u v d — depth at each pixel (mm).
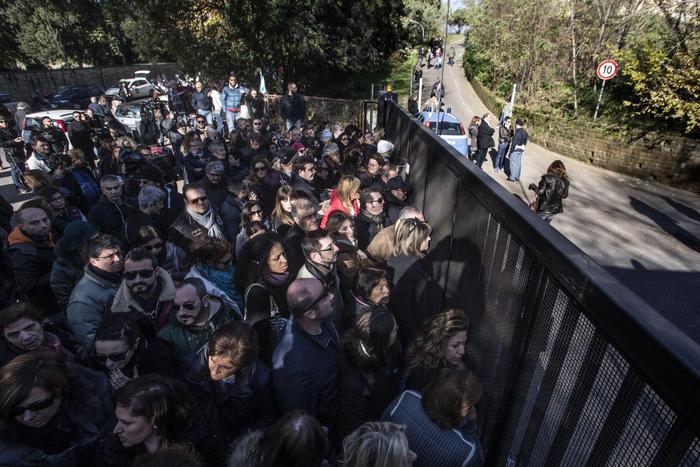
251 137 7281
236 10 16609
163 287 2883
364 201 4262
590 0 15914
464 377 1744
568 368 1224
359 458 1487
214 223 4141
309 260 2939
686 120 11016
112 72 33031
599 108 14297
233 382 2152
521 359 1595
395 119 8297
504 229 1849
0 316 2213
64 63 37875
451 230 3012
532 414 1482
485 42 25000
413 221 3047
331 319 2820
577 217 9227
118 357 2164
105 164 7371
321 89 24406
